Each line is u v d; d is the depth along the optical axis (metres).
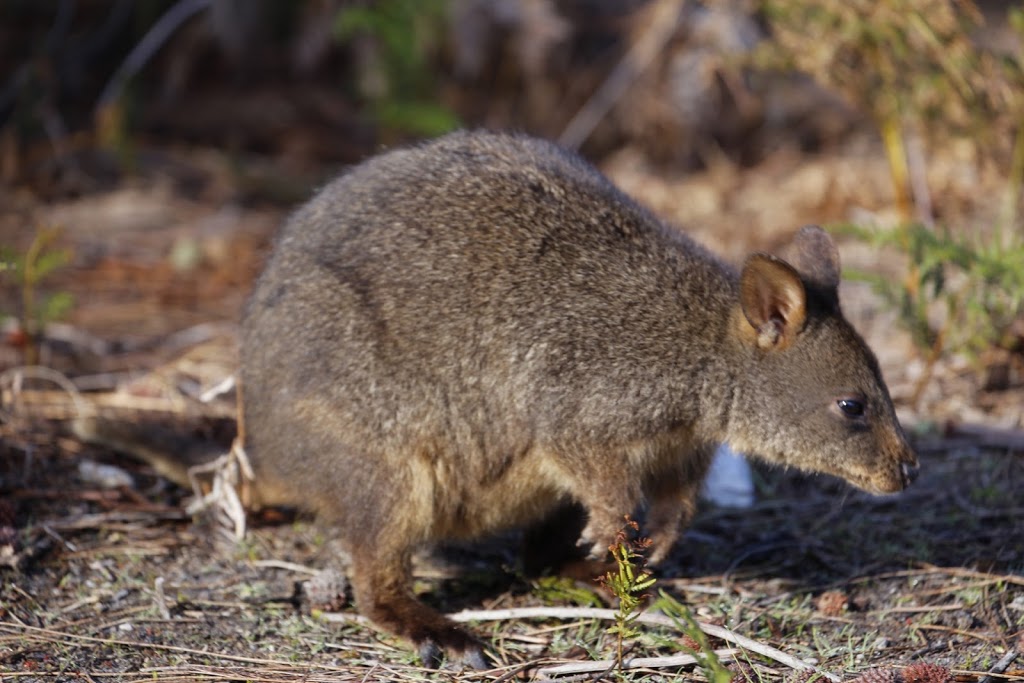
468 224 9.71
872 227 14.08
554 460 9.62
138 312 15.30
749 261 9.33
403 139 20.97
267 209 18.97
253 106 21.95
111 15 22.28
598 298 9.59
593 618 9.39
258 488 10.71
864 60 14.65
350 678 8.64
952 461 11.76
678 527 9.96
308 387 9.58
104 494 10.87
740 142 20.77
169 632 9.19
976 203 17.20
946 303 14.08
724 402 9.80
